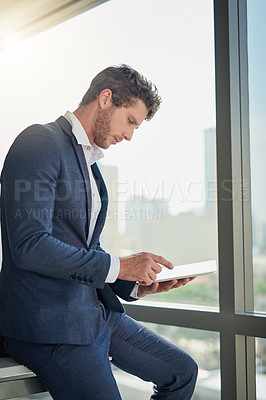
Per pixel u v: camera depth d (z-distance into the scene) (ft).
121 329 5.18
